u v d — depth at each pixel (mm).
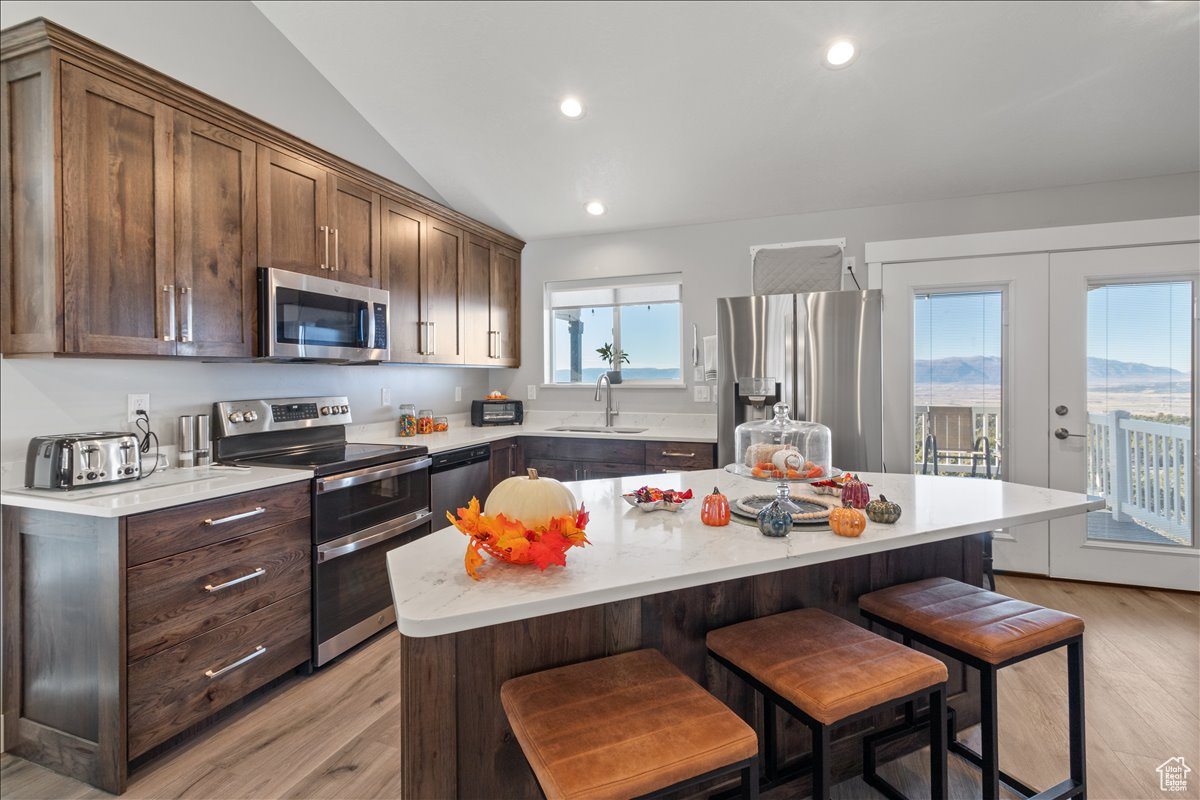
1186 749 1765
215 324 2178
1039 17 2275
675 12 2414
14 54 1725
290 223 2498
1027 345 3211
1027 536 3262
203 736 1880
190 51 2379
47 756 1745
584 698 1084
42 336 1725
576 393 4336
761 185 3477
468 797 1194
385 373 3521
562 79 2812
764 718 1523
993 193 3314
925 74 2580
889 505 1479
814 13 2352
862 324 2906
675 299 4105
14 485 1832
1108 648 2412
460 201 3926
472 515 1129
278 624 2107
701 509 1595
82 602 1670
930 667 1198
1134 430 3068
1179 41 2311
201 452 2311
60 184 1714
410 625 911
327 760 1768
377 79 2984
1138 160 2959
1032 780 1631
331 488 2322
